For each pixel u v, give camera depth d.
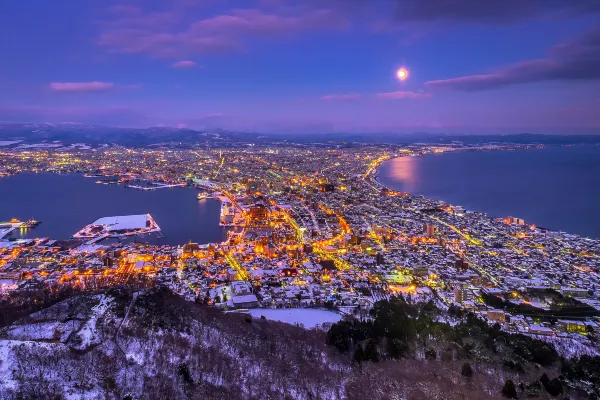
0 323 119.38
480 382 107.38
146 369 96.12
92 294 143.50
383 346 125.06
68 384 86.19
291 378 104.56
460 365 116.12
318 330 144.12
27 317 120.75
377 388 102.06
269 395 95.25
